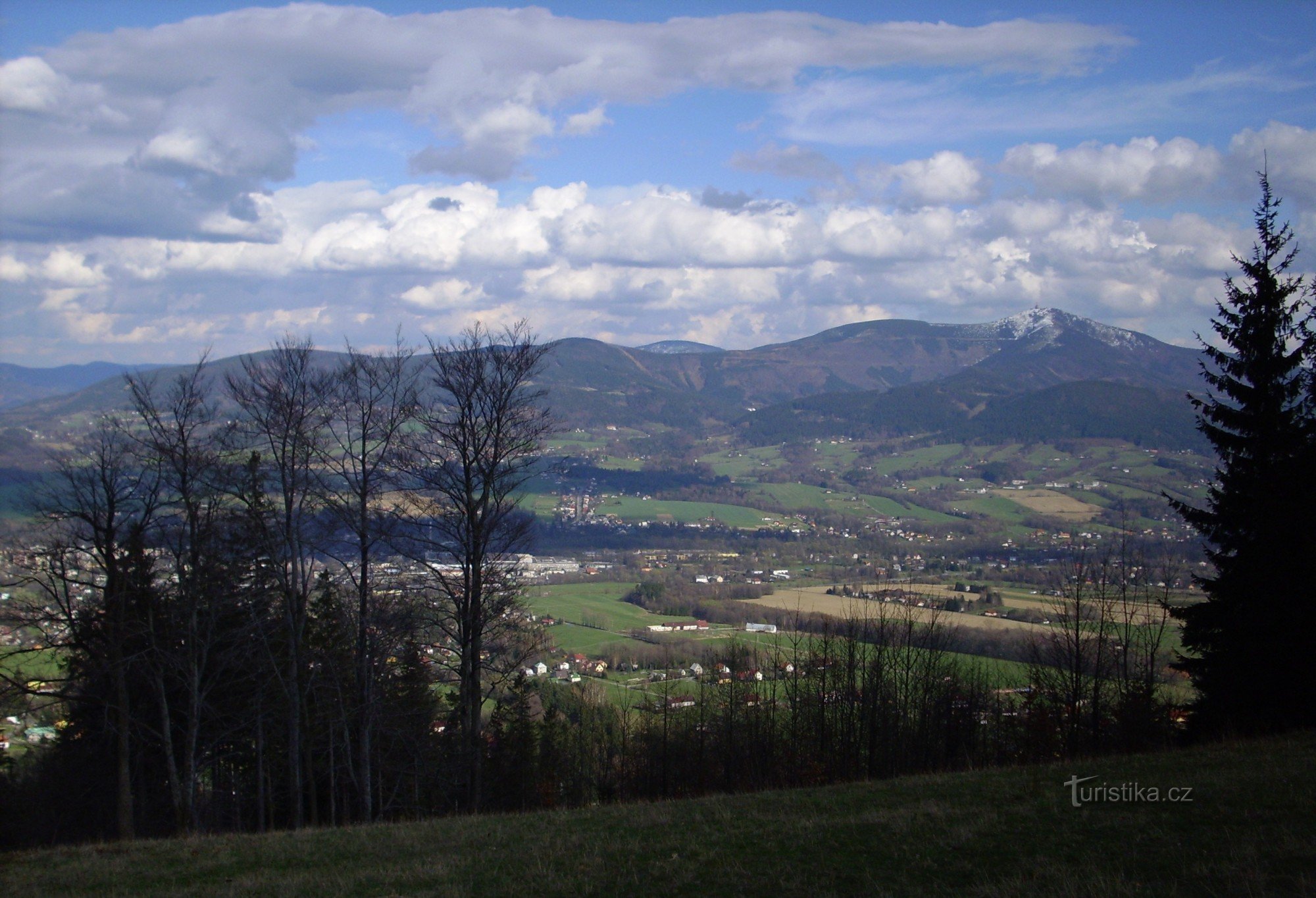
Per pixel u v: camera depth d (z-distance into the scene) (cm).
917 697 3409
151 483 2072
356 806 2778
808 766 2980
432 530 2189
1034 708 3116
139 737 2373
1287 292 2241
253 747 2645
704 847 1312
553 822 1666
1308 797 1253
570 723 4022
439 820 1881
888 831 1312
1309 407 2177
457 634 2142
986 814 1348
